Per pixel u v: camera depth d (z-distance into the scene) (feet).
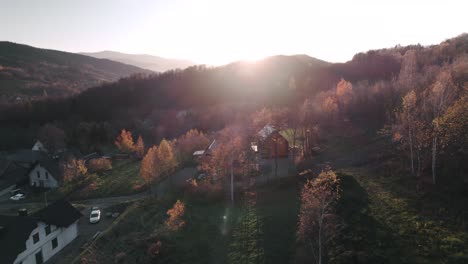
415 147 137.69
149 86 509.35
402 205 114.42
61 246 135.13
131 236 134.41
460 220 98.73
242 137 205.36
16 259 112.98
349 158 179.83
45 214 133.39
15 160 282.36
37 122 414.00
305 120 220.43
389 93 245.45
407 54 388.98
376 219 108.68
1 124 398.01
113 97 479.00
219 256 115.14
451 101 136.26
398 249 92.48
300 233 100.89
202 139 267.18
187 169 219.41
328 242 101.19
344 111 265.75
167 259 116.16
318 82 414.82
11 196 214.48
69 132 359.05
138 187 201.05
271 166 194.08
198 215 146.10
